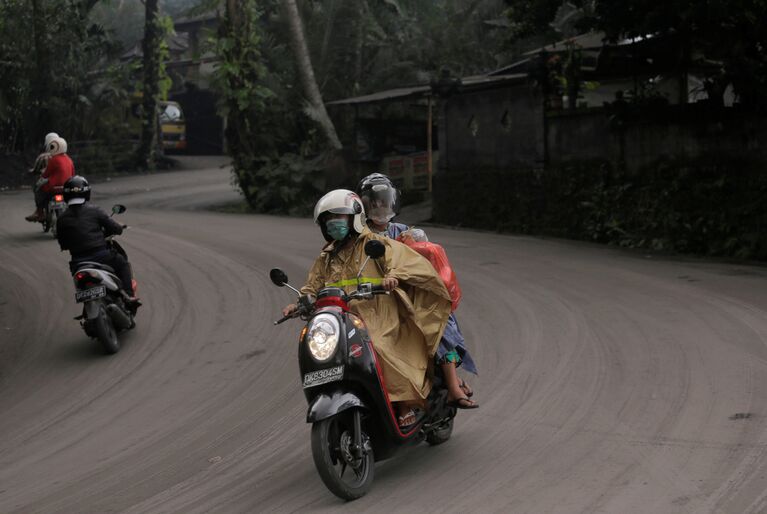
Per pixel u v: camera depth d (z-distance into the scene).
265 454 6.45
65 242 10.42
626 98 17.25
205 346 10.01
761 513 4.72
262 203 26.09
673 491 5.11
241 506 5.47
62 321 11.70
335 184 26.03
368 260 5.69
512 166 19.42
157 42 39.72
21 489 6.23
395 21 32.25
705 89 15.54
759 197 14.79
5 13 34.78
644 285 11.72
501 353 8.62
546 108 18.55
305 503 5.42
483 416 6.82
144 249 16.92
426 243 6.07
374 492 5.49
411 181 25.36
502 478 5.53
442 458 6.01
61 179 18.53
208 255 15.94
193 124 48.06
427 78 29.94
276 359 9.20
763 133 14.86
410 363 5.62
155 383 8.80
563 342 8.85
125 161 39.81
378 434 5.52
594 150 17.66
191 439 6.99
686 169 15.91
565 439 6.16
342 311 5.39
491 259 14.62
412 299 5.78
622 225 16.89
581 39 21.06
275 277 5.86
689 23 15.21
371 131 26.27
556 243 17.14
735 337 8.63
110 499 5.82
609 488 5.21
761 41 14.84
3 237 19.17
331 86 30.16
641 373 7.61
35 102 35.56
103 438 7.27
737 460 5.52
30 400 8.66
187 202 29.06
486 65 31.05
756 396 6.79
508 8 18.75
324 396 5.24
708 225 15.38
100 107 38.72
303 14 29.73
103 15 58.81
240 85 26.06
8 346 10.74
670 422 6.33
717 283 11.70
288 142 27.53
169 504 5.62
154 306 12.15
